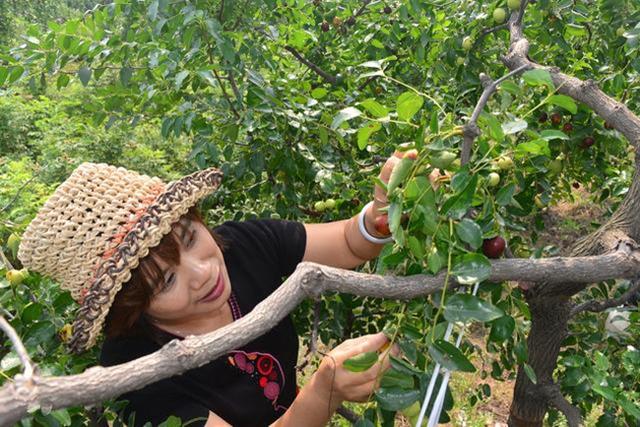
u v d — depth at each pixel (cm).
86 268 121
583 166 237
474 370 94
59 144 827
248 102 208
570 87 138
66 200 121
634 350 138
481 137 106
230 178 254
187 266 127
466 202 100
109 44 201
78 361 147
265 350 157
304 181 233
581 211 643
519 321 156
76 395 63
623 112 130
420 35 265
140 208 122
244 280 162
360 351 110
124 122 242
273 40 251
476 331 389
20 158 912
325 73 293
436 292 103
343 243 169
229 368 148
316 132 229
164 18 205
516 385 208
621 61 236
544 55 262
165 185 134
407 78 304
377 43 265
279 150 218
